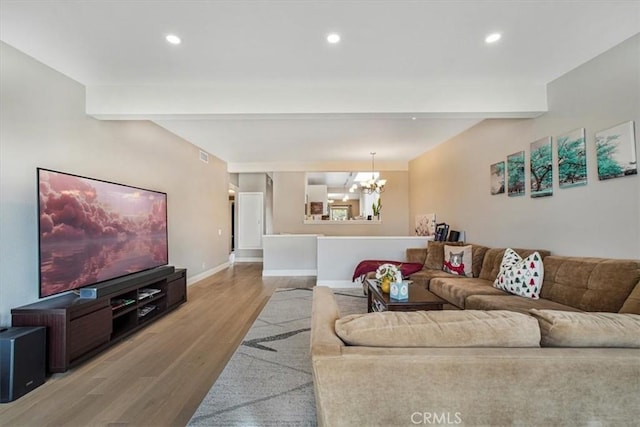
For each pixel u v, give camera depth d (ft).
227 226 26.91
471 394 3.73
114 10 7.14
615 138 8.63
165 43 8.54
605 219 8.95
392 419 3.73
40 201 8.39
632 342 3.98
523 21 7.66
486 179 14.83
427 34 8.18
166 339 10.68
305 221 28.12
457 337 3.93
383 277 11.25
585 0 6.92
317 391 3.83
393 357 3.70
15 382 7.06
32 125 9.02
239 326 11.99
